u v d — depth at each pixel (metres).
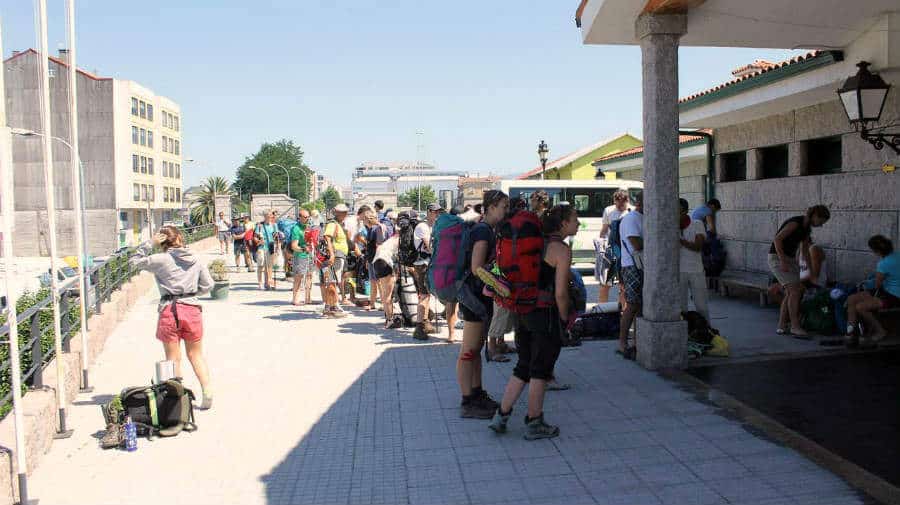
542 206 7.81
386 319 10.81
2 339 5.78
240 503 4.47
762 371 7.14
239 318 12.14
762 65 14.33
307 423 6.05
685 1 6.82
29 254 55.59
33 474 5.01
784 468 4.67
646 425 5.62
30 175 59.84
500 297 5.38
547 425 5.46
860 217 9.87
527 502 4.34
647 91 7.31
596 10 7.41
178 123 88.44
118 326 11.55
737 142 13.09
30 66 59.19
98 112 68.38
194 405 6.66
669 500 4.28
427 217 9.59
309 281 13.88
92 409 6.64
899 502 4.10
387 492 4.58
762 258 12.35
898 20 7.63
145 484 4.80
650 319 7.42
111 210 68.75
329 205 142.62
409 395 6.80
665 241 7.30
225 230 31.39
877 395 6.21
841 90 7.93
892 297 7.89
